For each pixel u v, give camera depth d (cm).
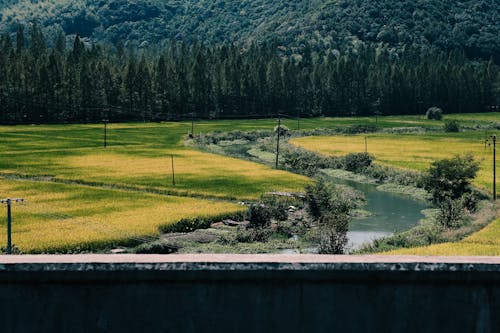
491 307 484
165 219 4403
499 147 9606
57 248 3503
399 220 4872
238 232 4181
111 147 9025
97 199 5188
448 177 5612
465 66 17700
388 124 13725
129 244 3791
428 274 481
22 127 11675
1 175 6456
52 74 12738
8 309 473
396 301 482
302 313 479
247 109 14950
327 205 4919
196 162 7750
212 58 16812
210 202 5200
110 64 14350
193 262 475
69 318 474
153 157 8088
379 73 16400
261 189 5878
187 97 14375
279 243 3938
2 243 3506
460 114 16800
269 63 15400
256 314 477
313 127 12669
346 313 480
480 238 3762
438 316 484
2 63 12306
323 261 479
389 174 7038
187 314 476
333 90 15912
